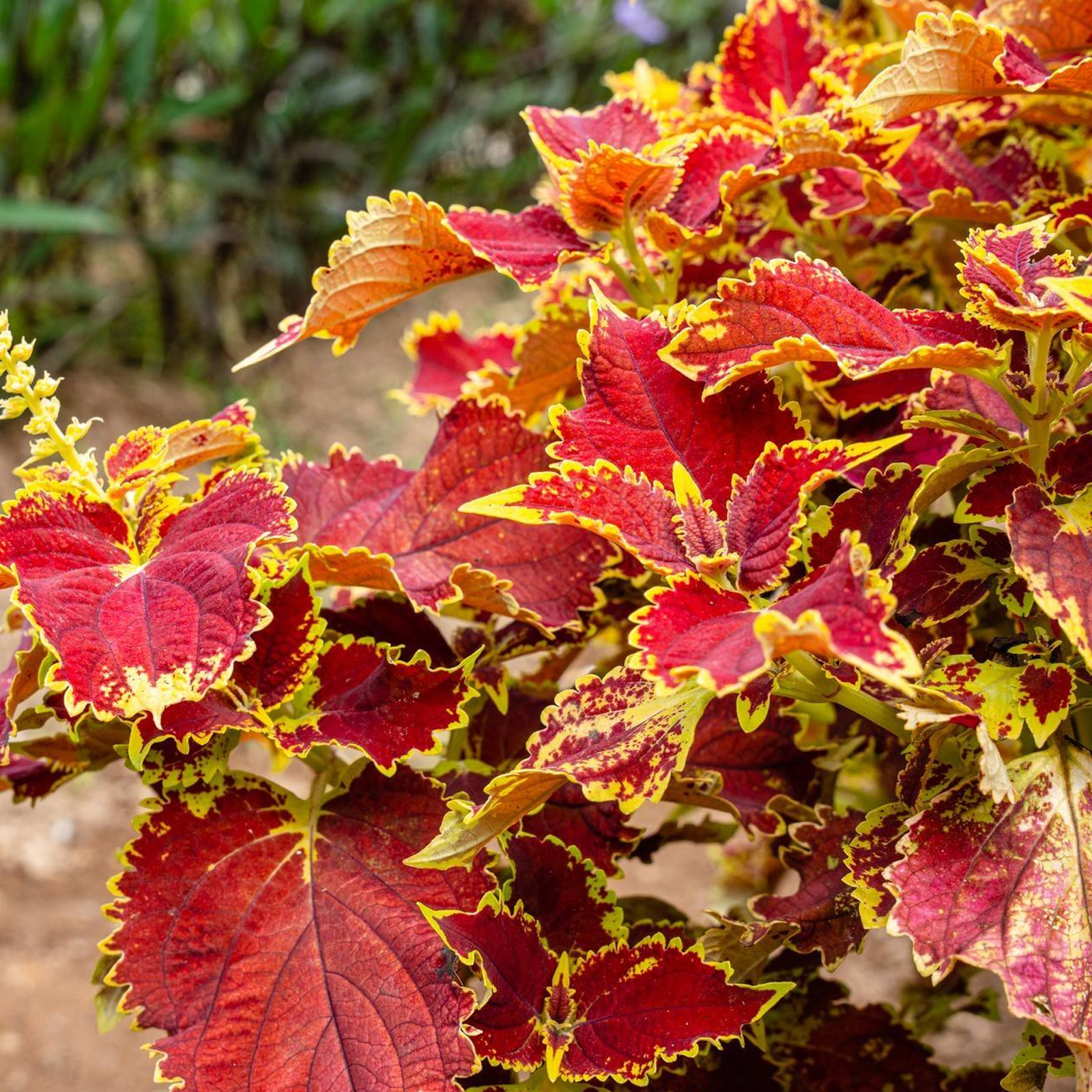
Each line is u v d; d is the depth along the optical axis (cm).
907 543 81
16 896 202
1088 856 78
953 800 79
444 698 82
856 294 79
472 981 89
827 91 92
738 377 79
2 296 340
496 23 435
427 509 88
